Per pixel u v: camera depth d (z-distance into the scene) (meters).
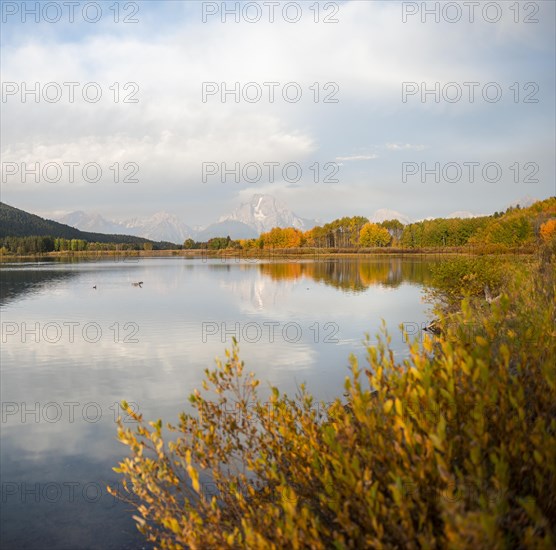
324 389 10.50
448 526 2.03
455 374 3.03
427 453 2.55
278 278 47.28
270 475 3.69
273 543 2.66
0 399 10.45
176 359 14.07
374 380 3.12
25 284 43.53
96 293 35.09
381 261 84.50
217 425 4.23
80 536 5.18
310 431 3.69
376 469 2.78
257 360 13.54
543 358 3.41
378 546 2.35
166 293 34.59
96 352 15.13
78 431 8.47
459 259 20.02
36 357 14.51
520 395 2.78
